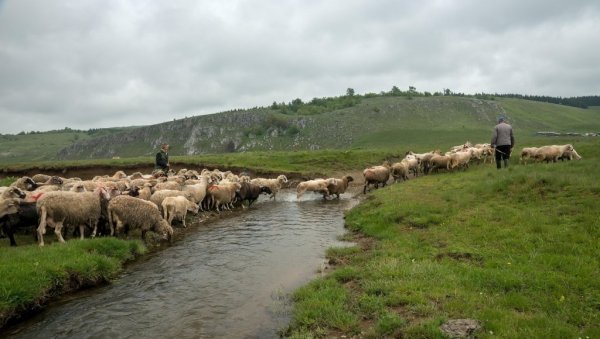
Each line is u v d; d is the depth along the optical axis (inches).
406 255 440.5
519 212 515.2
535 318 274.1
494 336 256.5
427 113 7209.6
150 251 557.3
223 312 356.8
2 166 1984.5
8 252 439.2
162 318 347.3
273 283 423.8
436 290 337.1
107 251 496.1
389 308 323.3
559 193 561.6
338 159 1895.9
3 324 337.7
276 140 7298.2
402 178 1157.7
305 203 1000.9
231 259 511.5
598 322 271.4
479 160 1185.4
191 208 741.3
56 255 435.8
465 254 420.5
